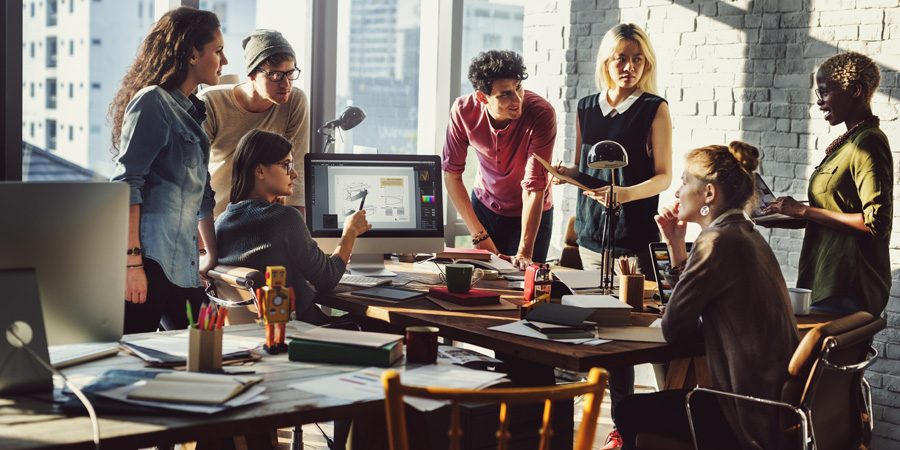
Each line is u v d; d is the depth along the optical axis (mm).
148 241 2469
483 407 1942
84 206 1610
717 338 2055
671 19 4312
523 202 3834
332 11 4285
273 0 4145
